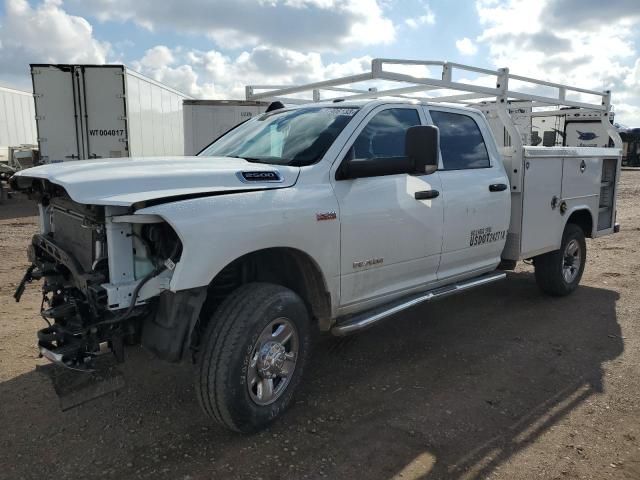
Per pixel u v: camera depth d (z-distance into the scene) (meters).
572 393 4.09
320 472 3.09
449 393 4.07
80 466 3.11
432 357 4.77
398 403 3.91
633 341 5.16
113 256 3.03
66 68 13.96
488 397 4.02
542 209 5.96
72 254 3.41
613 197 7.38
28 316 5.56
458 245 4.93
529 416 3.74
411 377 4.36
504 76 5.70
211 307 3.61
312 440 3.41
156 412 3.75
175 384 4.18
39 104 14.09
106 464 3.13
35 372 4.28
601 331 5.44
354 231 3.92
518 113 9.04
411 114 4.68
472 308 6.20
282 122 4.55
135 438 3.42
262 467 3.12
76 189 2.89
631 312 6.05
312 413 3.75
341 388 4.14
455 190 4.83
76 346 3.10
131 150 14.54
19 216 13.58
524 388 4.17
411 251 4.43
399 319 5.79
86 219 3.21
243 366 3.24
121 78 14.05
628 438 3.46
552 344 5.09
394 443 3.38
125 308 3.08
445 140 4.96
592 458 3.24
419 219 4.45
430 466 3.15
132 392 4.04
